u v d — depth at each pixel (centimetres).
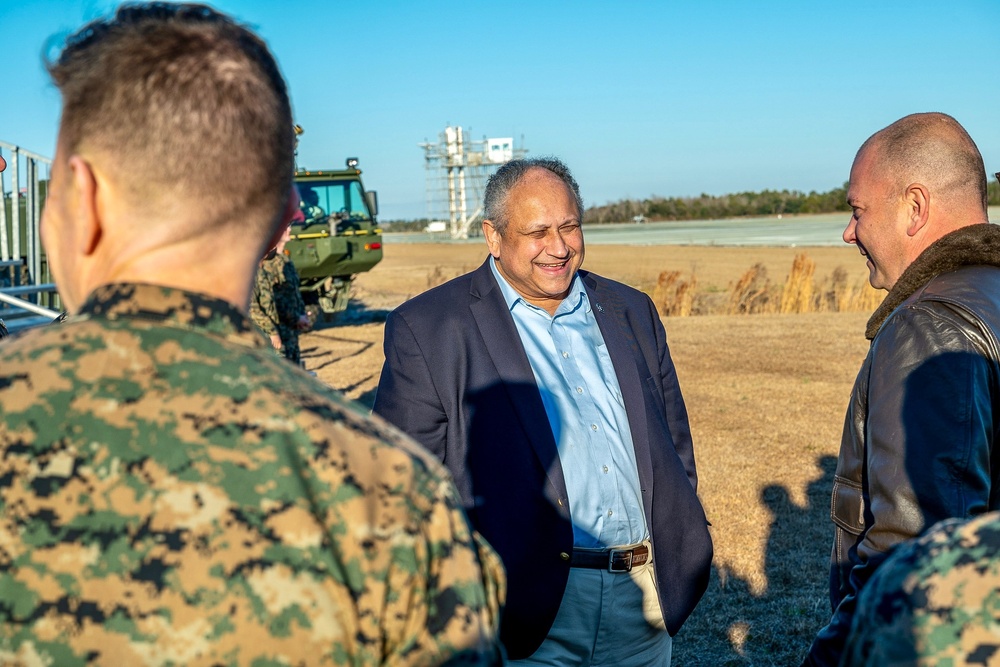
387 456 92
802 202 11638
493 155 6444
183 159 91
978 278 174
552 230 248
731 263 3172
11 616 80
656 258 3566
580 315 265
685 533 252
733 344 1181
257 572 82
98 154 92
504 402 249
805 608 415
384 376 262
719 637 393
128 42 92
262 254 103
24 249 1070
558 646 244
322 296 1619
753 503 555
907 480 161
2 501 83
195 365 89
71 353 89
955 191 188
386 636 87
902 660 77
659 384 271
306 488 86
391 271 3338
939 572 78
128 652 79
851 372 978
